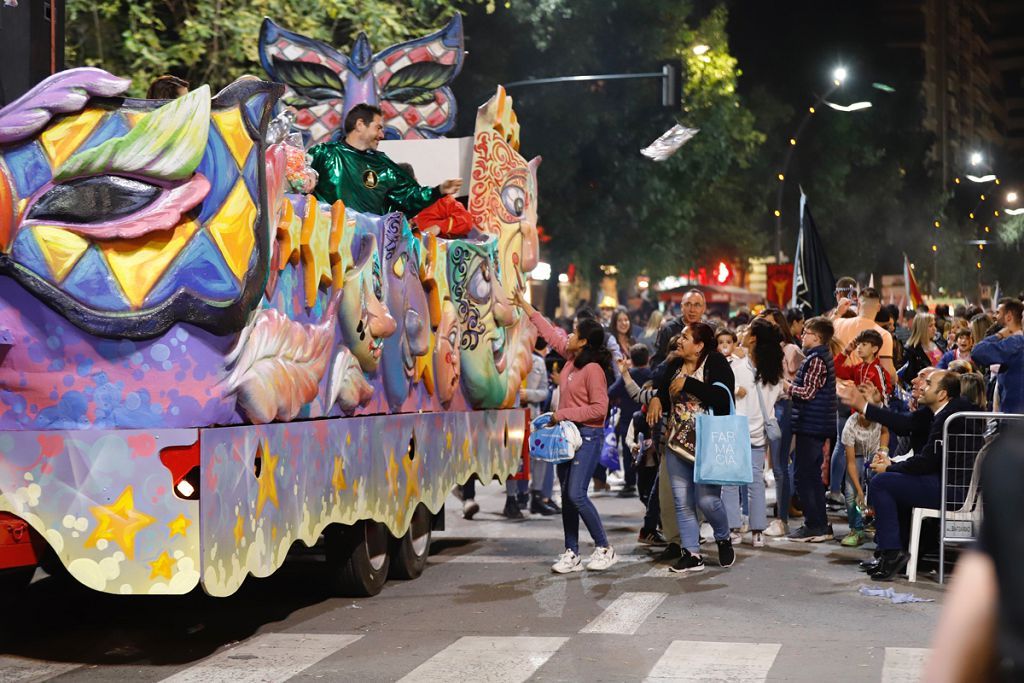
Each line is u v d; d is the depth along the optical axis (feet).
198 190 21.90
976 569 6.90
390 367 29.76
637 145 107.76
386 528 31.19
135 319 21.70
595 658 23.91
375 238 28.45
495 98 38.06
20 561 22.58
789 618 27.94
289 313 24.56
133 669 22.97
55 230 21.77
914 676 22.58
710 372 34.06
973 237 266.36
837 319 47.85
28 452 22.26
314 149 33.32
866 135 181.78
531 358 40.24
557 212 105.91
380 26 63.52
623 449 52.85
